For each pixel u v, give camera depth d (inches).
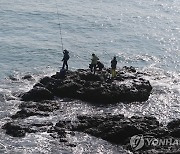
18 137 1048.2
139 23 2369.6
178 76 1584.6
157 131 1056.8
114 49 1902.1
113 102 1295.5
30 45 1855.3
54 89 1325.0
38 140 1037.8
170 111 1263.5
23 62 1648.6
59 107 1234.6
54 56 1745.8
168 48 1967.3
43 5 2588.6
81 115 1163.9
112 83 1371.8
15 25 2140.7
